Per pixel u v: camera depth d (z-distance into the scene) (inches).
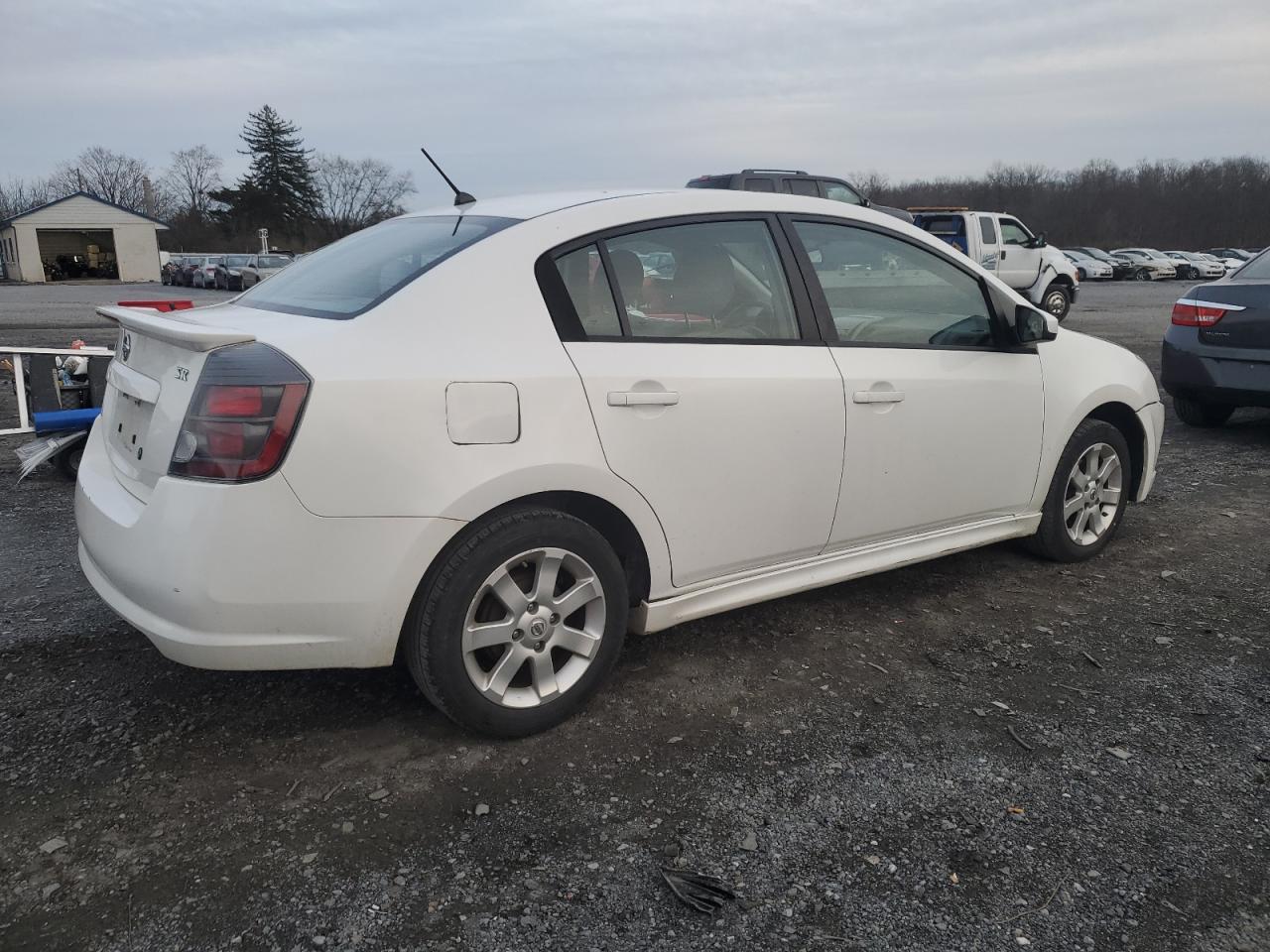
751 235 125.3
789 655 131.6
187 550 91.4
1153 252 1834.4
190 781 99.9
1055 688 122.1
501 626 104.4
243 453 90.9
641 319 113.5
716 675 125.5
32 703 115.4
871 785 100.3
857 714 115.4
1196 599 152.3
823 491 127.7
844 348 130.0
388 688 120.8
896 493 136.2
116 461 111.6
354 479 93.5
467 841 90.9
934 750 107.3
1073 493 166.1
